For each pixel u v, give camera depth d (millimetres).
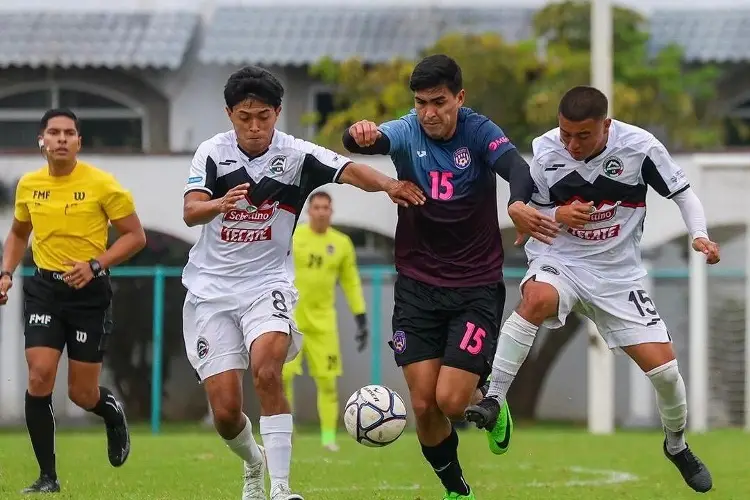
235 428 25422
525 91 79625
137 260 68812
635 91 80750
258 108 24453
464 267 25188
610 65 61250
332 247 48156
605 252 27734
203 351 25141
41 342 30328
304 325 47562
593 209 27359
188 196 24672
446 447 25812
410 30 87688
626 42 83062
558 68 79000
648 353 27531
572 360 75750
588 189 27219
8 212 65938
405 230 25547
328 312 48000
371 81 81188
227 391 24969
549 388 75875
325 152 25422
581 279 27703
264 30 87250
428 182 25125
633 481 35062
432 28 87875
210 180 24859
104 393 32531
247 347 24734
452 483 26141
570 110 25719
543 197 27641
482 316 25016
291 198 25391
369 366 71188
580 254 27875
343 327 71375
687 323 68938
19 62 84375
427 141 25281
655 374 27469
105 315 31188
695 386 63188
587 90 25891
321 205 47906
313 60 84812
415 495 30703
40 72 86188
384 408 25719
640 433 58844
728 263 68312
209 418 68500
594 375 60781
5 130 86500
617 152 26906
